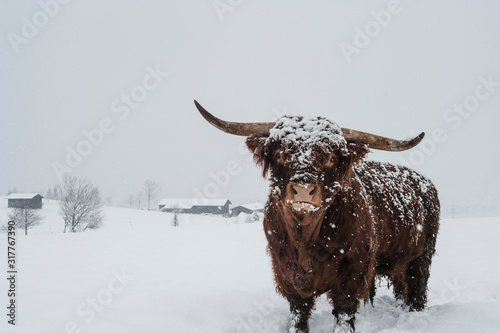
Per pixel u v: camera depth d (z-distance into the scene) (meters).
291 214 3.74
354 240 4.07
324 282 4.04
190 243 15.18
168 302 5.61
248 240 15.86
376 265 5.09
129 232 21.61
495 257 9.99
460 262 9.30
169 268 9.34
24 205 49.50
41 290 6.62
